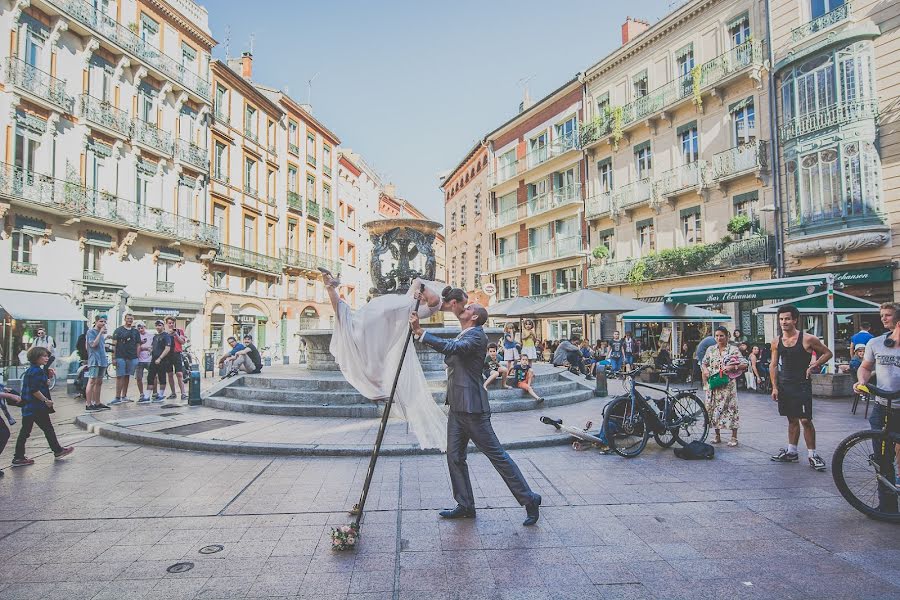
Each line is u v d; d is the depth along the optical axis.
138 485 5.44
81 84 21.55
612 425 6.63
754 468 6.02
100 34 21.88
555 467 6.11
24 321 19.09
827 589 3.21
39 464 6.38
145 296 24.61
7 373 17.77
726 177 21.03
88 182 21.62
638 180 26.20
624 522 4.34
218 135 30.38
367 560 3.63
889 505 4.38
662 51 25.00
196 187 28.17
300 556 3.70
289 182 38.75
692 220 23.39
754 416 9.61
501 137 38.28
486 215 40.72
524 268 35.19
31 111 19.28
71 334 20.86
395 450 6.62
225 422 8.62
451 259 51.81
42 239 19.77
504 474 4.30
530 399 10.19
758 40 20.09
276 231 36.56
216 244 28.80
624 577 3.36
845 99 16.77
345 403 9.45
